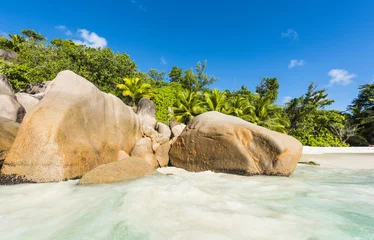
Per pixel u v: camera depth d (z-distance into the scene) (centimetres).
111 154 605
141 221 264
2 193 353
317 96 2505
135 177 465
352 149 1833
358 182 546
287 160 568
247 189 448
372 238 242
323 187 480
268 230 253
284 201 371
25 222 261
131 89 1991
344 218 299
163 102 2105
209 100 2041
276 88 3186
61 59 1703
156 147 803
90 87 585
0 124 492
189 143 717
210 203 333
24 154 407
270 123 2009
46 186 388
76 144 465
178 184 420
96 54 1961
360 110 3188
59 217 276
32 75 1416
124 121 712
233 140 620
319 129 2500
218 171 629
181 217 277
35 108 453
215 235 233
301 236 241
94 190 382
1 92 767
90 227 250
